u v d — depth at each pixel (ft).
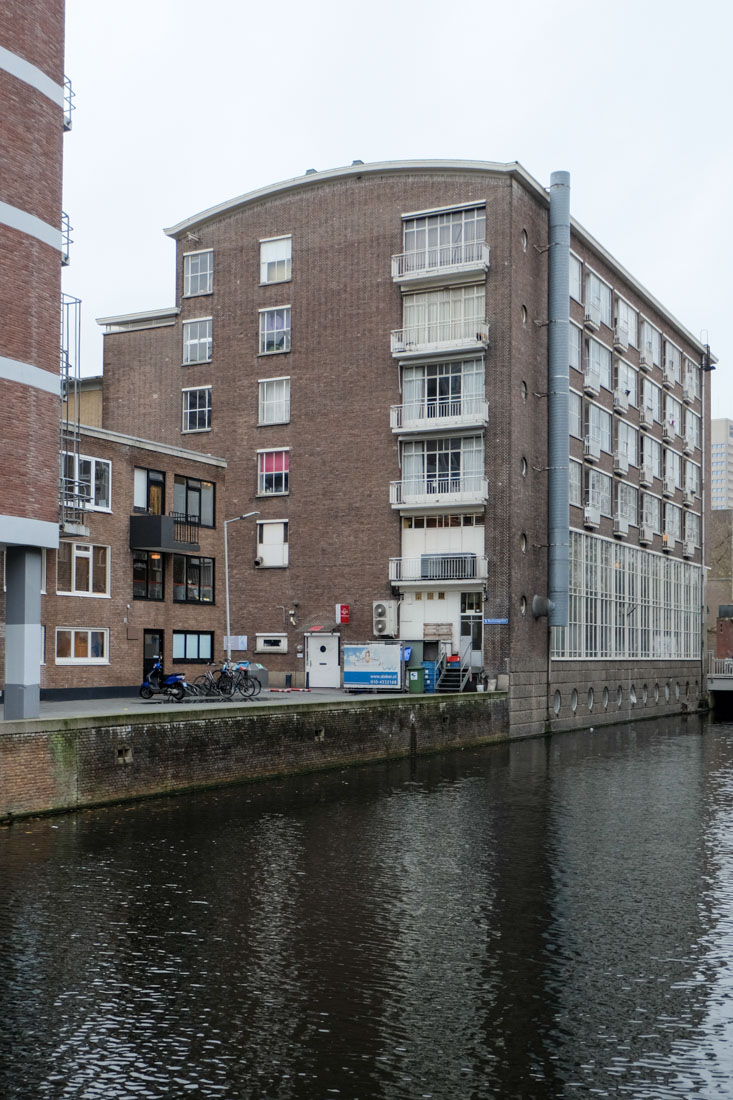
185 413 160.97
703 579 227.81
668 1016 33.60
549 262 144.36
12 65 74.02
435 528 140.87
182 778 78.69
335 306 149.59
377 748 104.37
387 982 36.45
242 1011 33.47
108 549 117.19
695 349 225.76
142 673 121.60
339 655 146.10
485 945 41.04
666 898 48.78
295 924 43.42
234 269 158.40
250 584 153.17
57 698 109.70
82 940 40.57
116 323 168.04
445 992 35.53
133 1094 27.73
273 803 74.90
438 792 82.94
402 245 145.18
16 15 74.54
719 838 63.98
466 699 122.52
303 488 150.30
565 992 35.73
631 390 182.80
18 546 74.43
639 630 185.78
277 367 153.69
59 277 77.77
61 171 78.43
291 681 148.66
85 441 114.52
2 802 64.64
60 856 55.31
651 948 40.88
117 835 61.26
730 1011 34.12
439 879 52.11
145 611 122.31
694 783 90.38
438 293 142.31
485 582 135.44
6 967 37.37
